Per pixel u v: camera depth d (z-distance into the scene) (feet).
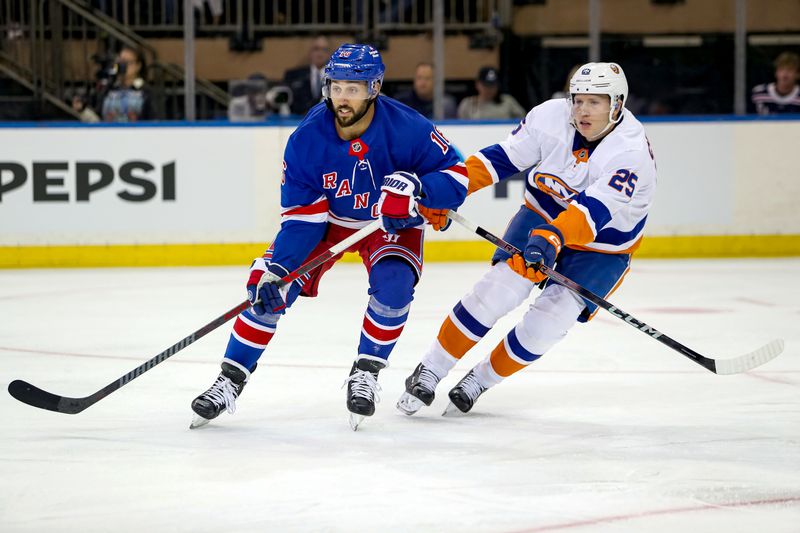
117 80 75.25
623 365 37.47
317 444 26.17
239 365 27.89
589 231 27.32
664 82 84.07
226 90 83.56
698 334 44.09
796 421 28.76
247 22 83.35
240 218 72.69
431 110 75.46
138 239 72.02
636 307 51.96
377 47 81.46
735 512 20.57
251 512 20.62
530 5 83.20
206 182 72.28
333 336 43.60
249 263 72.95
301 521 20.06
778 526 19.72
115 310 51.65
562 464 24.22
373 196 28.04
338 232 29.14
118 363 37.93
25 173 70.85
